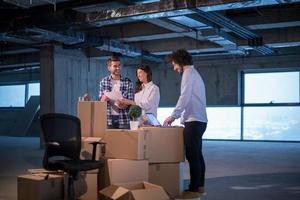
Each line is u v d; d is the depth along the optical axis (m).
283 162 6.37
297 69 10.66
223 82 11.37
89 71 9.72
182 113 3.64
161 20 6.30
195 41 8.93
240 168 5.72
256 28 7.41
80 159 3.47
